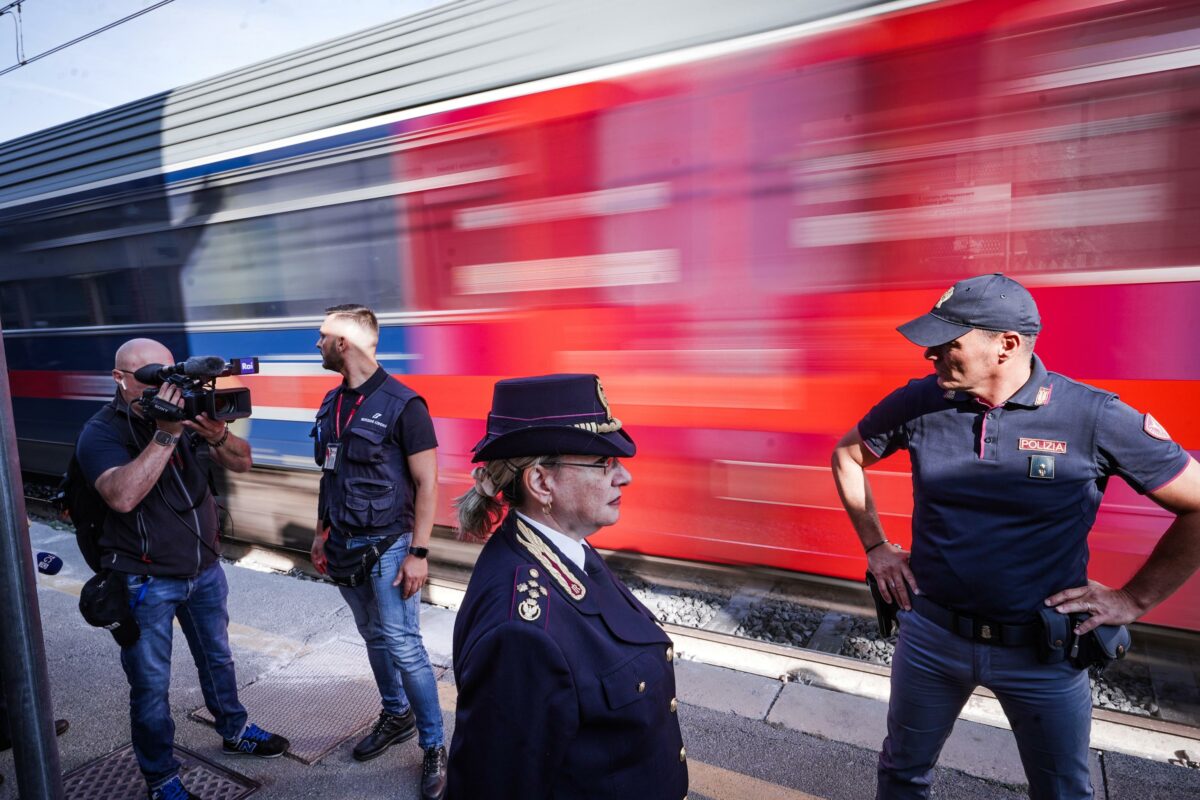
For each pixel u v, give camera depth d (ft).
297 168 14.21
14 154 20.01
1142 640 10.54
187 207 15.83
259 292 15.11
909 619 6.35
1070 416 5.53
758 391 10.87
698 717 9.77
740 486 11.24
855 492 6.80
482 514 4.70
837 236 10.11
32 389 20.42
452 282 12.94
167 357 8.18
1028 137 9.00
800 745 9.12
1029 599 5.67
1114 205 8.70
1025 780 8.29
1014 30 8.94
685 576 13.39
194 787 8.86
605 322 11.76
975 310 5.51
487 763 3.70
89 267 18.01
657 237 11.24
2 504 5.01
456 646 4.21
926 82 9.43
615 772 3.95
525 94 11.89
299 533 15.72
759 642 11.32
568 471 4.30
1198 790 7.98
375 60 13.48
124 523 7.88
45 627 13.28
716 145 10.69
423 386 13.55
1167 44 8.31
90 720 10.36
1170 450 5.35
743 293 10.78
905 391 6.38
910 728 6.40
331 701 10.66
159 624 8.14
